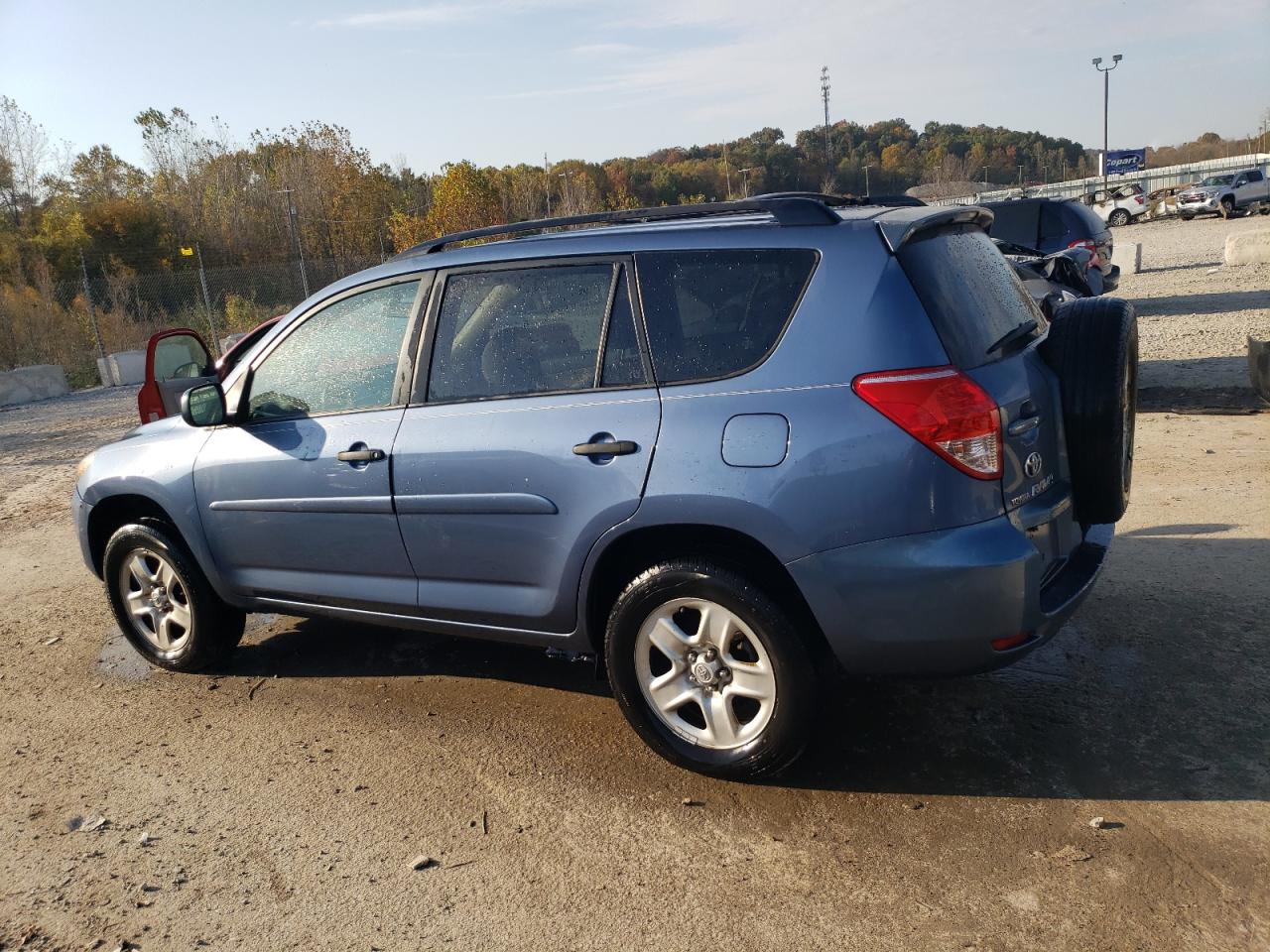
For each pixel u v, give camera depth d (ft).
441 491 12.20
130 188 166.71
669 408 10.73
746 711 11.53
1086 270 38.93
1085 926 8.60
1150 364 35.50
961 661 10.05
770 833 10.34
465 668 15.17
